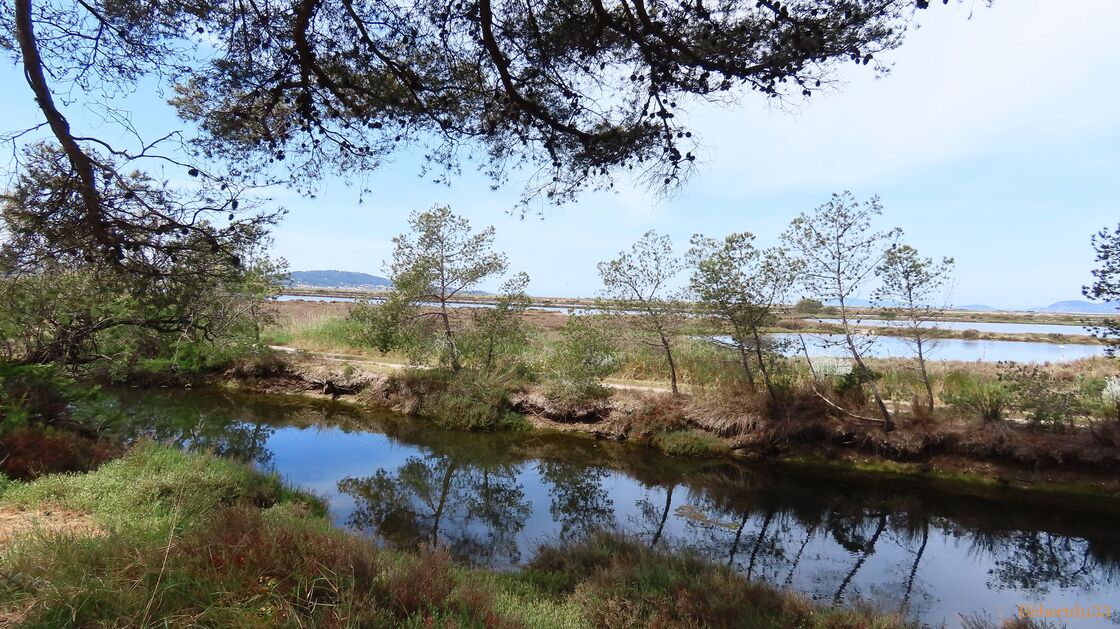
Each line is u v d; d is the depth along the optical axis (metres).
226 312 12.80
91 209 4.42
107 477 6.92
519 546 8.13
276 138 5.00
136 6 4.82
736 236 12.55
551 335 21.28
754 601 5.83
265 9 4.39
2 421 7.73
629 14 3.89
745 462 12.33
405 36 4.42
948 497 10.29
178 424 14.20
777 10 3.39
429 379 16.69
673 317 14.27
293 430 14.97
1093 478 10.06
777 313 12.88
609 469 12.30
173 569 3.23
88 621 2.83
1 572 3.17
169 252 5.04
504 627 3.96
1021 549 8.40
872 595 6.88
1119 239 9.52
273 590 3.27
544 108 4.68
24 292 7.04
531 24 4.30
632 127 4.54
